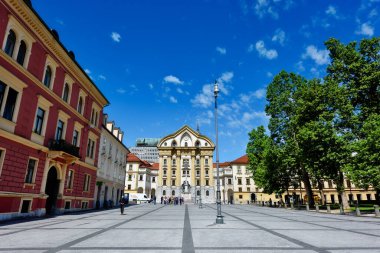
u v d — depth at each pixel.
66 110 23.50
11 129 16.23
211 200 78.00
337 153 28.62
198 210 33.59
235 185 86.81
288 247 8.07
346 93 30.91
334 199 71.25
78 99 26.11
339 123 30.95
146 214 24.36
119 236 10.18
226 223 15.95
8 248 7.59
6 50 16.09
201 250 7.56
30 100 18.16
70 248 7.69
